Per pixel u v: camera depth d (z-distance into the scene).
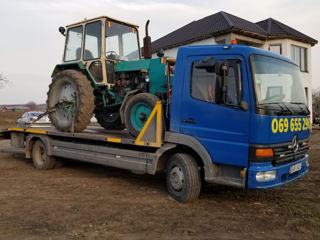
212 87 4.49
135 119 5.77
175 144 4.94
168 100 5.24
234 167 4.34
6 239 3.42
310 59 19.16
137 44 7.83
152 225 3.88
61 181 6.26
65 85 7.11
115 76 7.03
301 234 3.62
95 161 6.17
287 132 4.40
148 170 5.17
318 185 5.91
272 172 4.14
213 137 4.45
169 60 5.89
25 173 7.09
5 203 4.72
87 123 6.76
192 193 4.70
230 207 4.63
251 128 4.09
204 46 4.70
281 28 18.00
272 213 4.36
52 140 7.32
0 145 12.88
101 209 4.47
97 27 6.98
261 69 4.30
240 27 16.06
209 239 3.48
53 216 4.16
